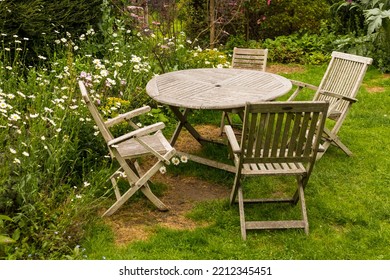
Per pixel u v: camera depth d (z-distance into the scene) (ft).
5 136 15.02
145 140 16.34
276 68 31.55
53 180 15.08
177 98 16.66
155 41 25.11
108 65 22.74
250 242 13.79
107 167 17.25
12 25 22.36
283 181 17.10
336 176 17.34
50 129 16.25
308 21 35.65
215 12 33.55
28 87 18.70
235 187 14.78
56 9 23.94
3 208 13.39
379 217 14.94
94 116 14.56
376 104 24.54
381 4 30.45
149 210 15.44
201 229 14.35
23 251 12.32
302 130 13.67
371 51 31.22
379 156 18.90
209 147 19.88
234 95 16.90
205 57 25.50
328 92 18.31
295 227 14.15
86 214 14.29
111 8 27.73
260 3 34.96
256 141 13.78
